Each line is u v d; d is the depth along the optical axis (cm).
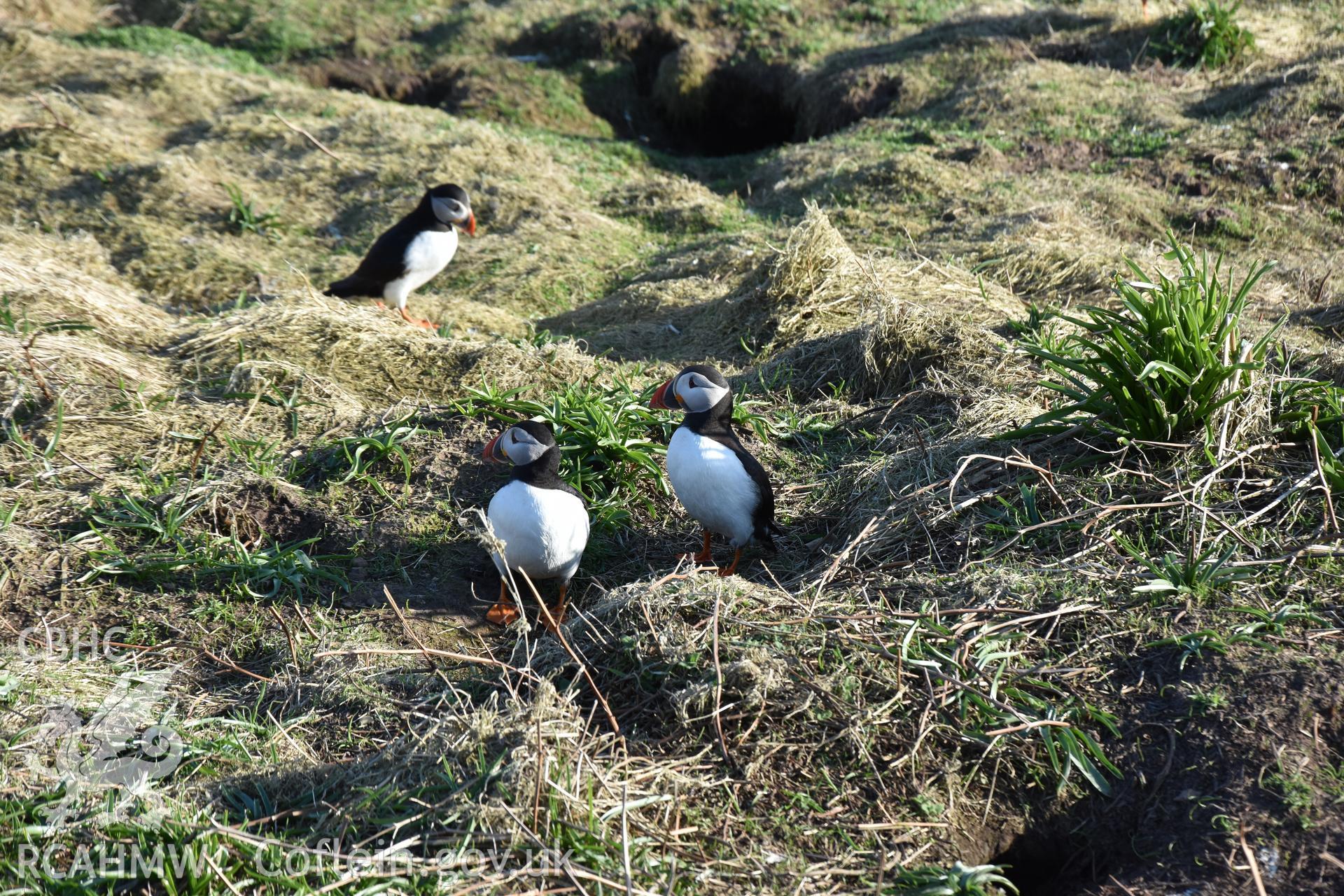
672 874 538
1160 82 2175
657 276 1636
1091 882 596
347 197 1917
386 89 2744
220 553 873
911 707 665
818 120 2441
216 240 1747
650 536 976
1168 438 862
